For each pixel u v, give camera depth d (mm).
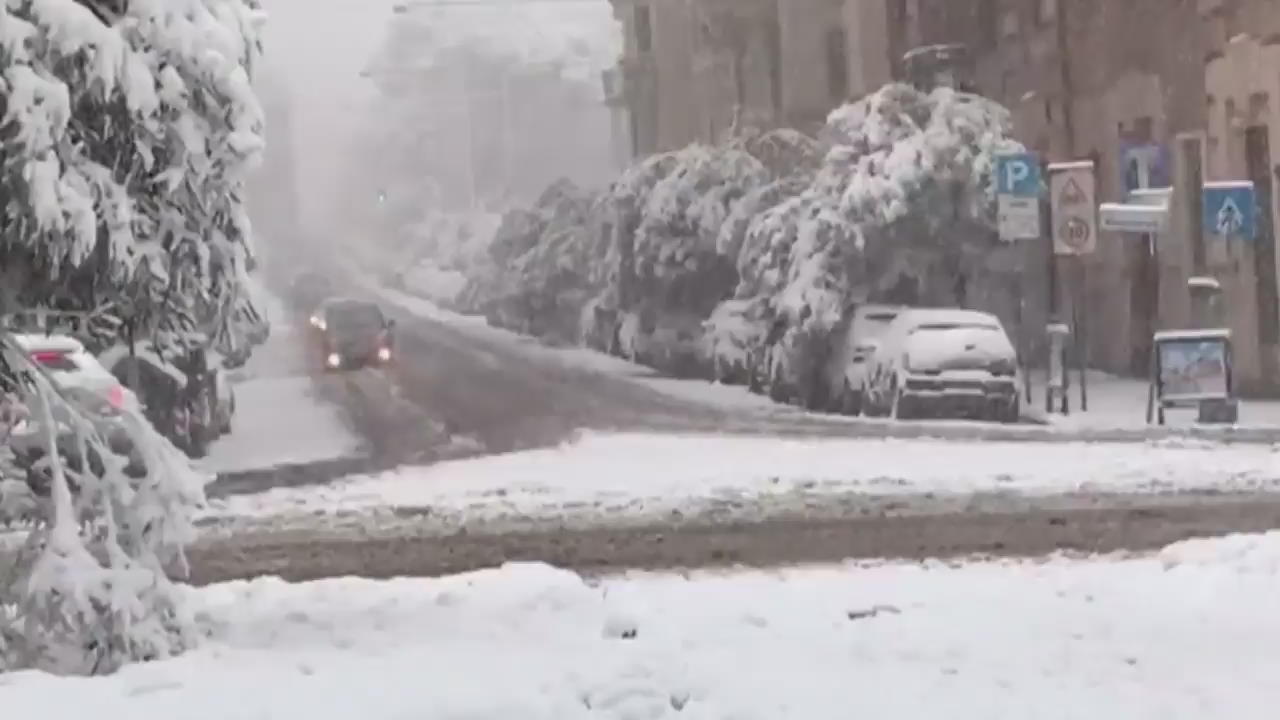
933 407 66312
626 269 110938
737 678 20547
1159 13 79938
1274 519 39281
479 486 48781
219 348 25797
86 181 22750
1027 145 94938
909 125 76375
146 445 24594
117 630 23281
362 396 87188
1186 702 19047
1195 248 77625
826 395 76188
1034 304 84688
